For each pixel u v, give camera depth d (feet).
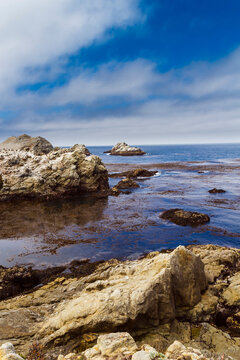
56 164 114.21
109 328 22.99
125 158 356.18
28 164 115.14
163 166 237.04
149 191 119.85
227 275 36.96
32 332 25.96
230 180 148.15
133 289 24.81
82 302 25.68
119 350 18.56
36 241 59.52
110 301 24.12
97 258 50.55
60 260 49.75
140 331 23.40
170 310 24.66
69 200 104.01
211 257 41.83
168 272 25.88
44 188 106.93
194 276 27.78
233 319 26.78
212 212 82.02
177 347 18.84
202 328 25.02
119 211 85.56
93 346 21.29
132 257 50.80
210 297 28.99
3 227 70.08
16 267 46.44
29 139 262.47
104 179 130.41
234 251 44.24
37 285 41.57
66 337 23.17
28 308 31.71
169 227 68.49
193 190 119.65
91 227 69.31
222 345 22.63
